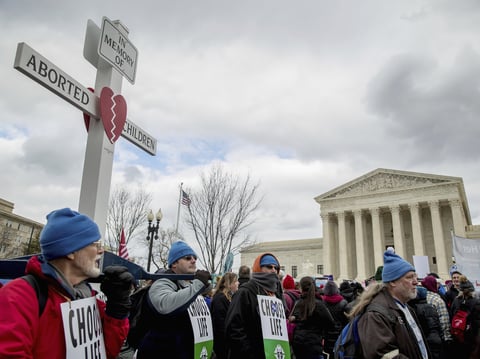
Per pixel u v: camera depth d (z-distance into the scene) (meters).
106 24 5.21
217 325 5.63
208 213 20.39
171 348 3.63
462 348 6.78
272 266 4.82
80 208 4.69
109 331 2.44
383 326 3.29
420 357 3.36
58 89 4.30
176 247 4.21
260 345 4.30
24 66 3.88
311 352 5.75
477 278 11.23
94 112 4.89
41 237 2.24
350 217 69.44
